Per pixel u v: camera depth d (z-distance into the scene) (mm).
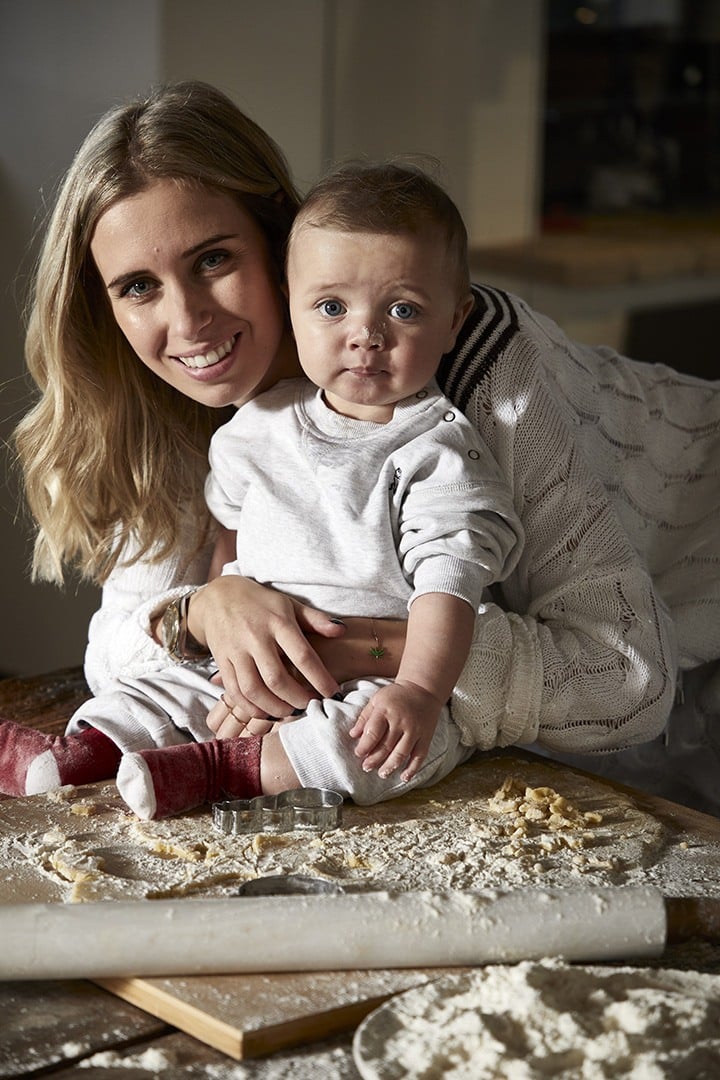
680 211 3723
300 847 1008
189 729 1205
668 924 873
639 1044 730
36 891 932
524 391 1210
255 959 827
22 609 3068
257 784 1091
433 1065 722
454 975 826
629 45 3402
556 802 1078
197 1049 787
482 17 3002
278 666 1155
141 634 1300
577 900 863
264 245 1262
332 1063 772
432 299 1137
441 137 3004
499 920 846
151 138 1212
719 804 1413
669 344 3678
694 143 3703
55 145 2750
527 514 1221
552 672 1169
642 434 1416
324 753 1086
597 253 3338
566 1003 778
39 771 1152
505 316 1245
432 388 1217
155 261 1206
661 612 1240
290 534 1214
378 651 1172
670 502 1448
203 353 1229
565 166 3346
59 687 1451
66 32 2688
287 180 1304
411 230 1118
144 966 822
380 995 813
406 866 973
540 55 3166
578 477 1221
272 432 1267
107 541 1427
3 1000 835
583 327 3402
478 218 3105
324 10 2750
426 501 1157
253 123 1301
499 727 1177
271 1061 773
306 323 1159
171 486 1398
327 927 837
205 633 1220
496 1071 715
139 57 2551
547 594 1224
